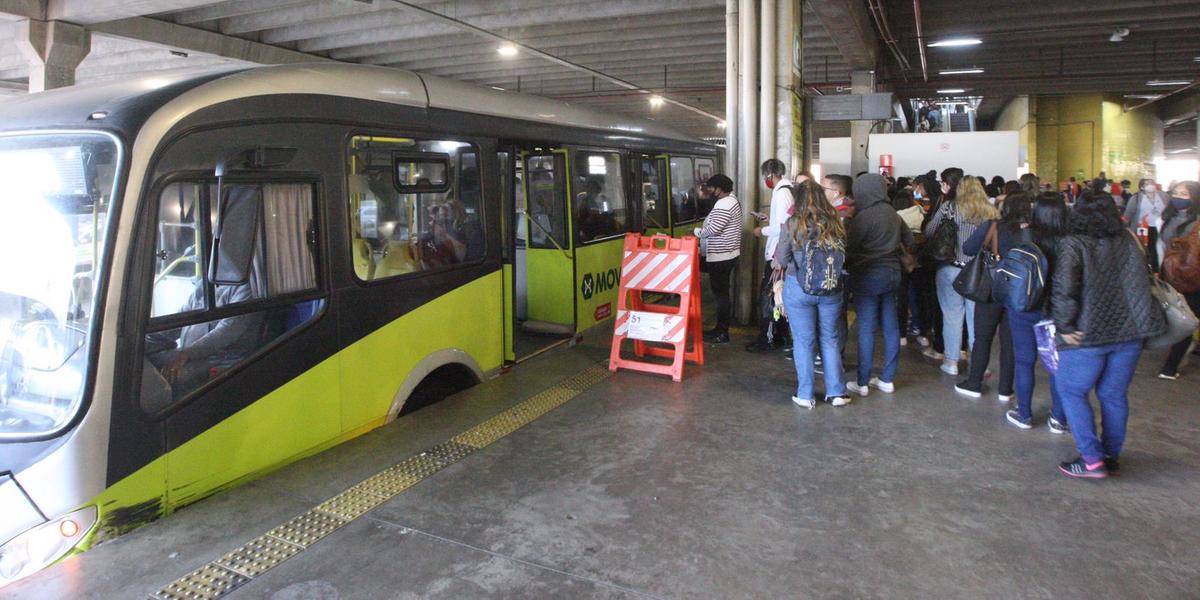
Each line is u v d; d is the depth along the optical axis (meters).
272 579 3.24
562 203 7.58
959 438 5.00
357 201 4.74
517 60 19.58
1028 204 5.24
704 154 12.05
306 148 4.35
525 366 6.80
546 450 4.79
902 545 3.55
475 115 5.89
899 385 6.29
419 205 5.30
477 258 5.92
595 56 18.88
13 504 3.16
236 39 16.30
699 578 3.27
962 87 23.03
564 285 7.70
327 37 17.19
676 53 18.22
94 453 3.32
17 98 4.03
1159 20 15.23
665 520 3.82
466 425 5.18
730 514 3.89
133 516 3.53
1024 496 4.08
